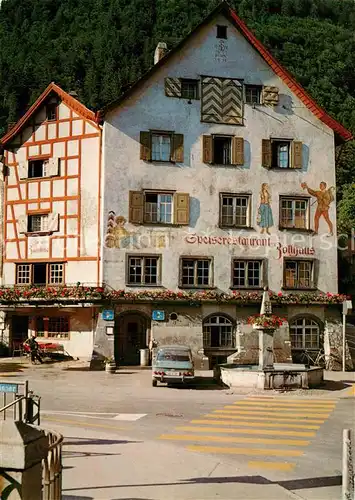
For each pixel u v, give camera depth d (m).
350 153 68.12
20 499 5.47
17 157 34.28
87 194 32.34
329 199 33.84
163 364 23.52
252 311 32.19
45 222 33.47
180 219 31.92
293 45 109.88
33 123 34.09
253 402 19.86
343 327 31.56
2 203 34.62
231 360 31.20
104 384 24.02
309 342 32.88
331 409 18.50
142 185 31.73
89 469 10.74
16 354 33.84
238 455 12.45
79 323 32.44
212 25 33.12
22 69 95.44
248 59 33.47
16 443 5.52
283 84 33.84
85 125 32.78
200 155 32.47
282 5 148.50
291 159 33.53
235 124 33.00
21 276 33.66
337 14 159.25
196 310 31.48
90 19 125.38
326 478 10.77
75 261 32.22
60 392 21.62
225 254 32.28
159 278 31.47
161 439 13.88
